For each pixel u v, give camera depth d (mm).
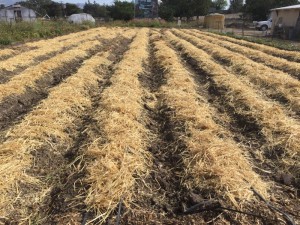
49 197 3975
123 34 22359
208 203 3760
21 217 3615
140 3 46812
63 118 6020
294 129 5590
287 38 26766
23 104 7117
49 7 63156
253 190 4004
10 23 19547
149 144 5285
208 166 4355
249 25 48562
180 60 12320
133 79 8617
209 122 5809
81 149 4914
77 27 27234
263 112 6328
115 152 4641
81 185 4094
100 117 5965
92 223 3514
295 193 4129
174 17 57844
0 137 5293
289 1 47188
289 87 8102
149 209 3773
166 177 4414
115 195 3852
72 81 8141
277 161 4871
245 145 5344
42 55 11992
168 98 7141
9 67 9602
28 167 4465
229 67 10859
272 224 3516
